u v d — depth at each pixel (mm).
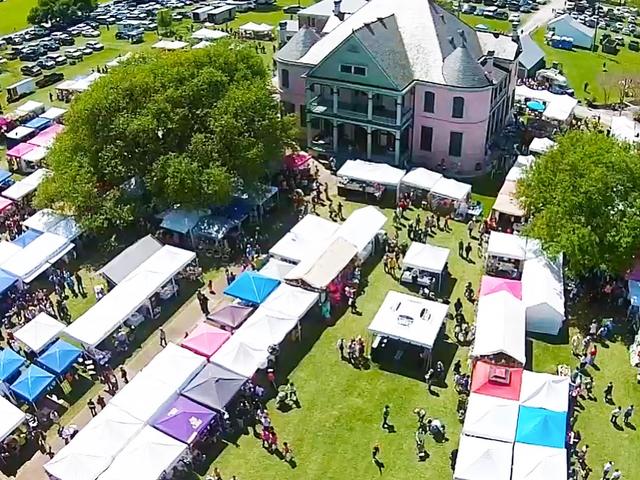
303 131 72688
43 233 54500
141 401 38375
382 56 62844
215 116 55781
